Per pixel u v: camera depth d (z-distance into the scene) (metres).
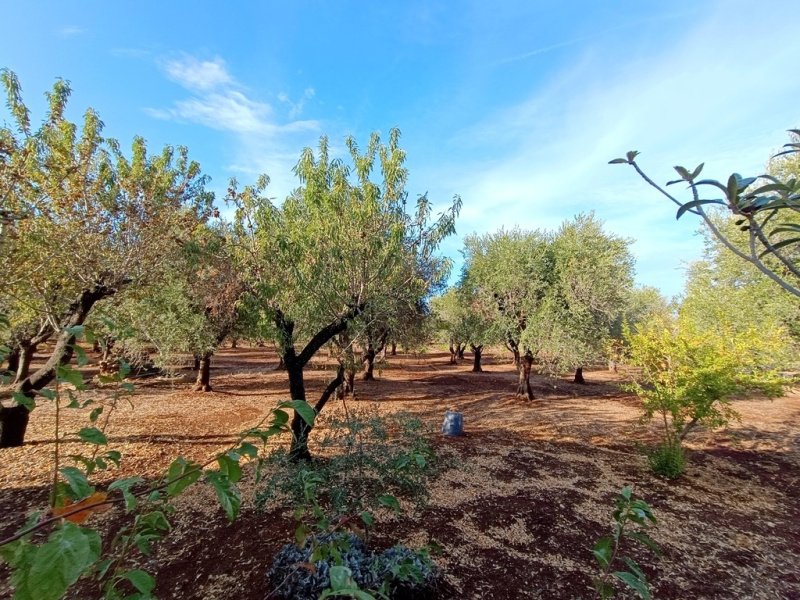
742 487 5.85
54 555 0.60
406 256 5.98
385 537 4.02
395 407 11.38
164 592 3.14
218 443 7.26
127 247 6.15
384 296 5.83
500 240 13.11
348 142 6.07
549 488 5.50
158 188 6.57
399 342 10.80
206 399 11.32
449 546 3.91
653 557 3.87
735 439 7.56
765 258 8.90
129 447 6.71
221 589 3.15
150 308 7.99
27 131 5.38
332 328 5.99
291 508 4.46
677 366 6.35
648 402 6.65
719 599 3.29
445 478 5.66
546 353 11.16
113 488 1.01
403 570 2.07
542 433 8.73
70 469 0.97
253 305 5.97
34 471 5.46
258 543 3.79
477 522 4.42
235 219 6.18
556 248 12.06
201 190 7.39
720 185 0.96
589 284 10.75
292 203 6.18
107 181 5.96
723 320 7.17
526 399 12.53
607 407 11.67
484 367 24.77
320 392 12.80
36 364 14.62
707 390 5.93
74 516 0.92
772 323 7.71
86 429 1.06
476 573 3.50
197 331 9.50
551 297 11.14
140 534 1.23
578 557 3.80
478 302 12.95
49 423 7.80
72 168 5.39
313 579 2.81
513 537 4.14
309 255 5.60
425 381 17.23
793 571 3.71
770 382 5.83
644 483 5.84
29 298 5.51
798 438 8.52
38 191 5.26
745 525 4.62
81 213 5.70
